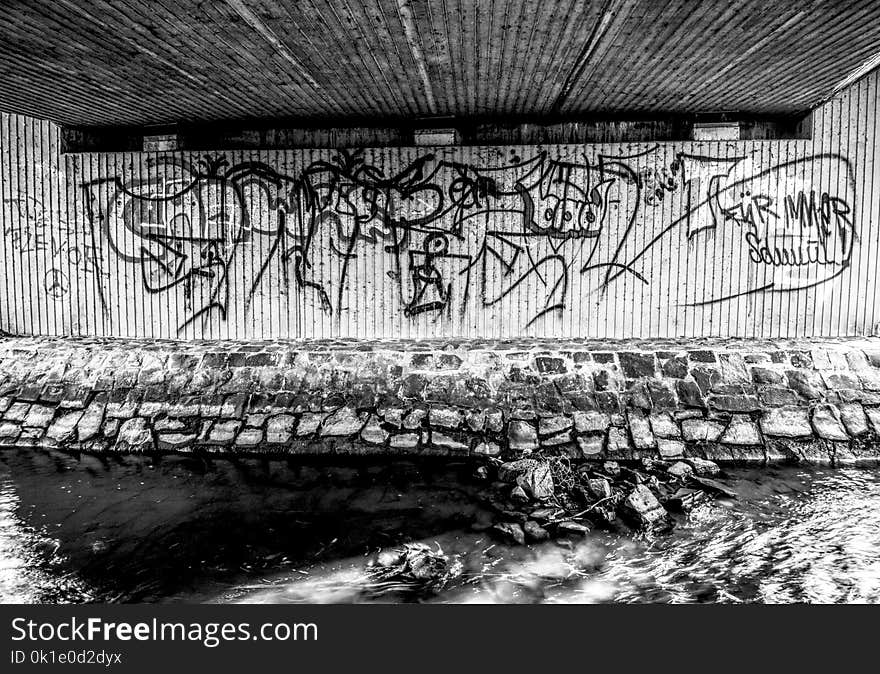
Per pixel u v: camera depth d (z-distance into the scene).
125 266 8.71
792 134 7.84
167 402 7.46
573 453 6.63
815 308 8.04
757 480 6.11
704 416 6.85
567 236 8.06
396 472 6.45
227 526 5.36
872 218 7.92
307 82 6.48
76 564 4.77
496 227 8.10
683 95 6.97
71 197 8.73
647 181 7.94
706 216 7.96
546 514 5.40
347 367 7.54
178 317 8.66
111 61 5.87
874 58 5.81
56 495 6.00
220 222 8.46
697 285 8.05
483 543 5.02
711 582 4.39
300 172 8.26
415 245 8.22
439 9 4.69
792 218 7.95
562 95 6.94
